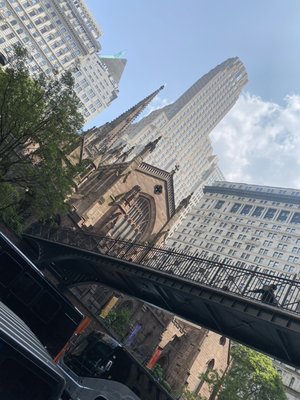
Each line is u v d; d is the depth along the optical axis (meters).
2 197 25.11
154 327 44.16
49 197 25.89
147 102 68.00
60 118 25.12
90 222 40.00
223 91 188.62
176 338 47.59
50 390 5.31
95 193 41.12
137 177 44.78
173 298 19.11
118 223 42.88
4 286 12.82
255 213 106.62
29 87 24.55
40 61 122.75
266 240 95.31
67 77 25.98
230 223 106.94
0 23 107.69
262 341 15.44
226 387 37.41
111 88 151.25
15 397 4.99
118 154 56.12
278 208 103.88
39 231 35.47
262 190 116.38
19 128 24.50
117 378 18.09
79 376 16.94
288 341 13.44
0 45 108.81
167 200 47.22
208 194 123.00
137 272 20.31
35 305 13.36
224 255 97.31
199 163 188.62
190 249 105.00
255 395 36.97
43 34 120.56
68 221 37.47
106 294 39.75
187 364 45.50
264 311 13.67
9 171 27.92
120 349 18.73
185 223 116.00
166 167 168.50
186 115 170.75
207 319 18.25
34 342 6.48
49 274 32.62
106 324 36.53
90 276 27.59
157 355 39.84
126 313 38.75
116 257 22.55
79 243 36.69
